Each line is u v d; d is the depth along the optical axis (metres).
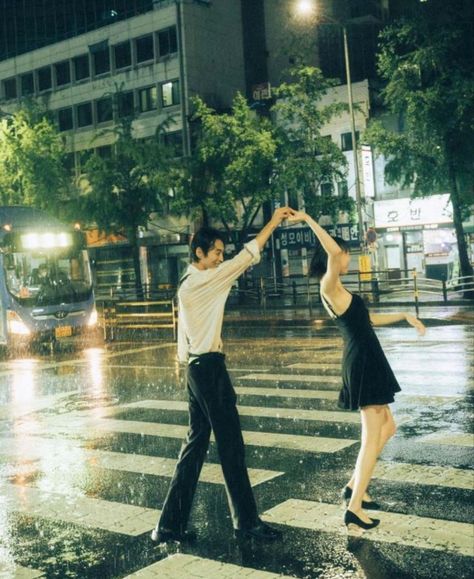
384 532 4.31
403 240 35.50
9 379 12.49
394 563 3.85
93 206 33.25
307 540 4.27
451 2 25.48
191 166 32.53
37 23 55.28
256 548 4.20
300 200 38.44
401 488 5.14
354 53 44.47
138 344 17.44
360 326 4.43
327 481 5.44
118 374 12.26
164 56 44.50
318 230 4.32
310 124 30.64
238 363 12.46
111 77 46.81
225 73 46.00
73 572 4.03
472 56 25.67
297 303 29.12
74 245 17.66
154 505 5.18
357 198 30.22
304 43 33.00
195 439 4.42
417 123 25.30
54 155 36.94
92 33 47.59
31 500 5.45
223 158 32.19
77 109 48.91
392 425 4.59
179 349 4.43
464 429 6.79
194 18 44.16
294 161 30.36
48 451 7.01
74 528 4.77
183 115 43.12
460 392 8.62
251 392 9.48
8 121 41.16
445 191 27.03
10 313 16.48
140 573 3.95
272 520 4.65
